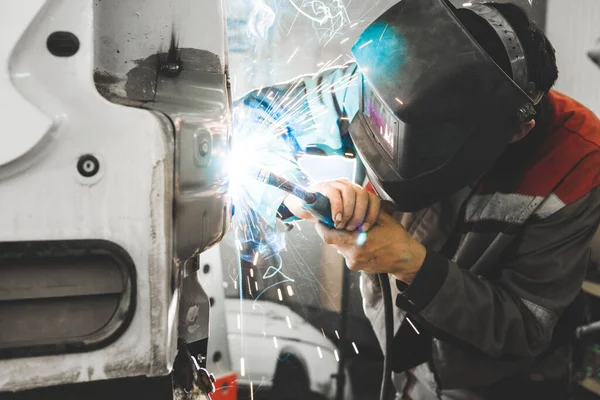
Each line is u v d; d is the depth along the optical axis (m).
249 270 2.34
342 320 2.44
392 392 2.01
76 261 0.74
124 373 0.76
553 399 1.67
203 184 0.89
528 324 1.40
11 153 0.69
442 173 1.24
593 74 2.89
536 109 1.38
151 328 0.76
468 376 1.59
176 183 0.80
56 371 0.74
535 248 1.41
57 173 0.72
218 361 1.77
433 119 1.18
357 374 2.36
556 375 1.67
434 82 1.17
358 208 1.24
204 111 0.93
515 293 1.42
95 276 0.75
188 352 1.00
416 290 1.31
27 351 0.72
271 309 2.38
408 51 1.22
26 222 0.71
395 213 1.69
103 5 0.87
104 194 0.73
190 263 1.05
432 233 1.61
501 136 1.21
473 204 1.49
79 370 0.74
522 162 1.43
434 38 1.21
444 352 1.59
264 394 2.27
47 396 0.76
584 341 2.35
